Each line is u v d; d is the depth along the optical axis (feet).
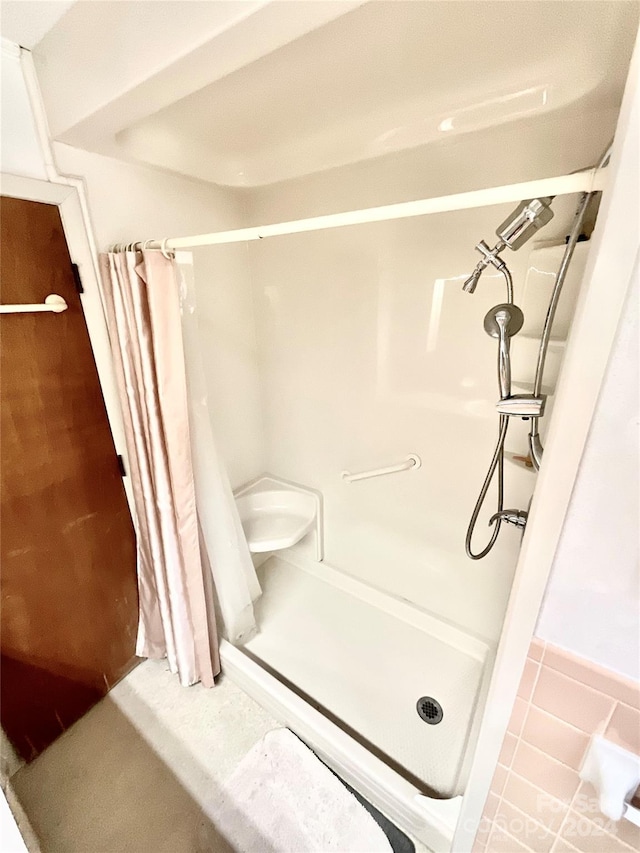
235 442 6.57
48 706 4.69
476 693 5.03
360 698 5.01
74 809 4.22
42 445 4.08
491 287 4.24
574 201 3.54
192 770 4.51
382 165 4.44
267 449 7.11
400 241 4.63
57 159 3.79
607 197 1.48
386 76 3.26
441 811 3.62
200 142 4.55
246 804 4.20
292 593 6.68
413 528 5.78
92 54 2.94
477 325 4.44
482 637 5.57
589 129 3.38
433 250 4.46
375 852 3.81
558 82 3.14
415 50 2.92
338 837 3.92
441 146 4.02
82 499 4.54
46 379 3.99
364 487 6.07
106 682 5.30
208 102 3.66
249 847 3.90
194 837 3.99
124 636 5.41
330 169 4.62
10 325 3.65
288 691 4.88
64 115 3.43
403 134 3.96
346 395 5.77
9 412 3.78
